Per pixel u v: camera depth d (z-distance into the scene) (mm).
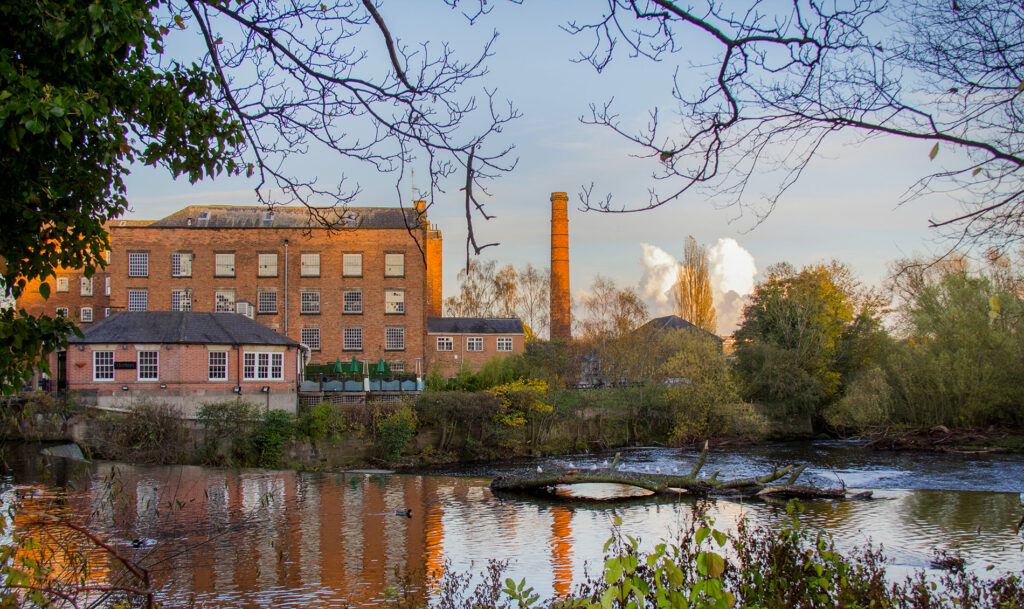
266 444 33531
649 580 6578
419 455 38406
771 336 53562
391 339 55375
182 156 7359
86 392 36156
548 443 43375
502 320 63438
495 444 41125
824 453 40625
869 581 9070
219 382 37938
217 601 13555
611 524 20953
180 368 37062
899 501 24625
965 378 41281
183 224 56344
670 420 47281
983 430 41250
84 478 23656
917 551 17406
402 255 55812
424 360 56219
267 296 54875
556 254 72500
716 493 26375
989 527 20375
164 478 26500
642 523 21156
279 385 39406
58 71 6484
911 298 42844
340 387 44625
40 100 5531
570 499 25922
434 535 19469
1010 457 36625
